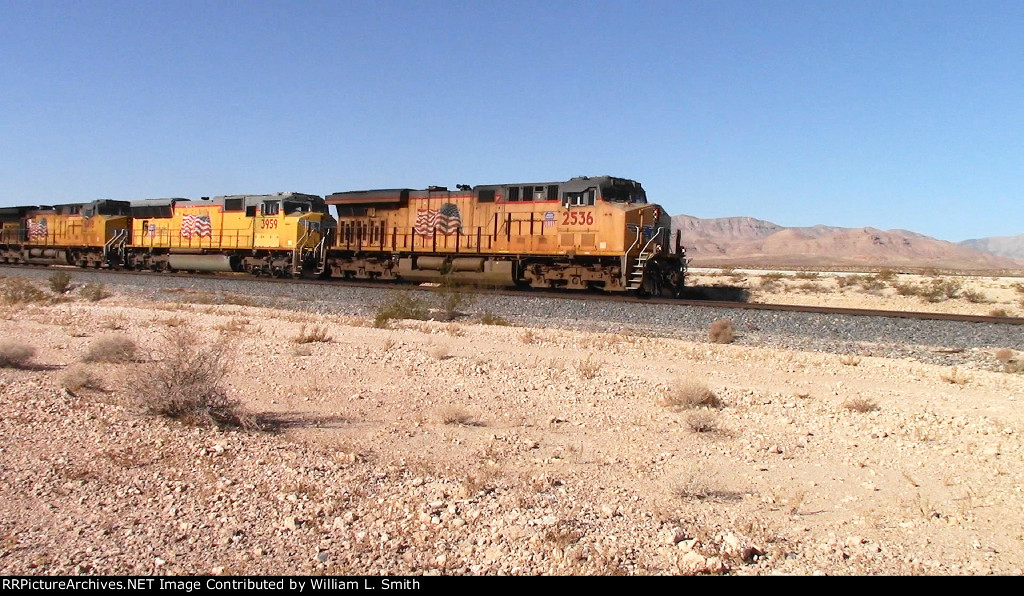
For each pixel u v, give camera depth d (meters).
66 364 15.48
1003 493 7.71
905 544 6.31
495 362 15.88
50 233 54.16
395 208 37.03
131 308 28.69
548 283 32.16
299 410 11.55
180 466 8.21
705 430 10.45
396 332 21.03
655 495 7.60
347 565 5.74
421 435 10.08
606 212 29.66
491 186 33.41
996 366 16.81
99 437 9.28
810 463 8.95
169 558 5.80
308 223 39.56
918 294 35.91
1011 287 39.44
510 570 5.66
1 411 10.47
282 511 6.85
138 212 49.38
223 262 42.94
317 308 29.11
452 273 34.16
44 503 6.93
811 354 17.61
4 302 30.69
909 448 9.56
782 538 6.45
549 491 7.62
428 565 5.79
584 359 16.52
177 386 10.66
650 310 24.12
